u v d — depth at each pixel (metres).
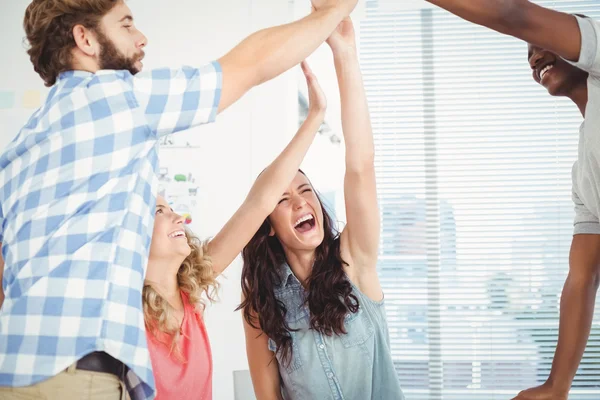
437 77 3.63
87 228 1.26
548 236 3.57
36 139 1.34
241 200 3.50
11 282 1.31
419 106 3.65
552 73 1.61
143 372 1.27
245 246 1.94
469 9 1.37
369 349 1.84
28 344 1.22
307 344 1.85
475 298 3.56
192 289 1.77
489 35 3.64
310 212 1.89
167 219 1.73
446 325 3.57
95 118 1.31
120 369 1.30
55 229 1.27
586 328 1.64
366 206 1.85
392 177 3.64
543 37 1.39
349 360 1.84
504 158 3.59
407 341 3.57
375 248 1.89
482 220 3.59
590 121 1.49
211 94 1.37
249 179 3.51
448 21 3.66
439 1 1.38
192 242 1.85
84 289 1.24
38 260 1.26
